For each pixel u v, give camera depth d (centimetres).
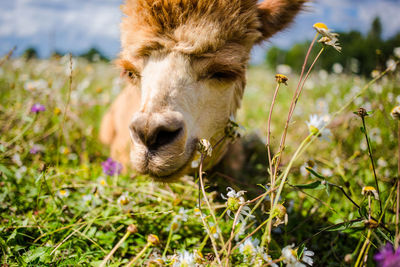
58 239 33
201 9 36
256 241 27
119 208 36
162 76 34
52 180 41
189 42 35
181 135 33
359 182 45
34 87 55
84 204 37
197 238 35
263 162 58
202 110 37
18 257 29
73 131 59
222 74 37
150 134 32
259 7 44
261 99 114
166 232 36
